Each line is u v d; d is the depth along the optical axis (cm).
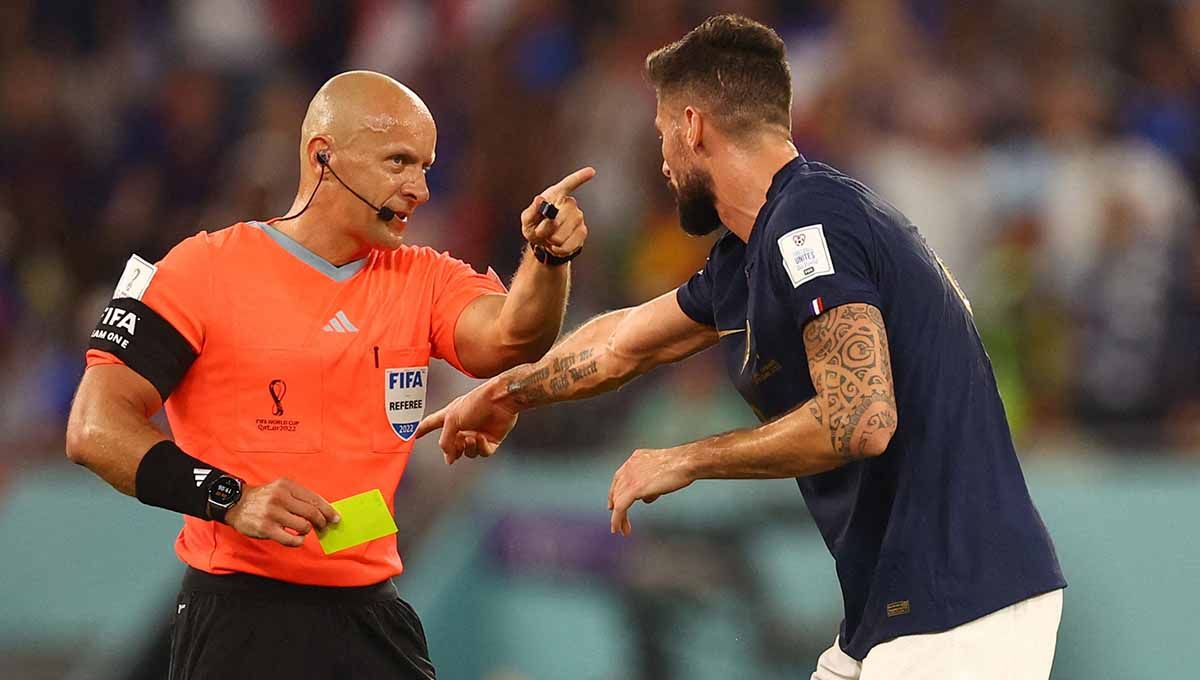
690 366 2700
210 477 1282
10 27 3969
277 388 1373
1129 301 3038
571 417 2683
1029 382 2939
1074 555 2422
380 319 1420
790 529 2375
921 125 3447
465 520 2500
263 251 1404
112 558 2603
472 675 2425
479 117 3722
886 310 1328
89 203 3753
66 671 2555
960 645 1309
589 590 2428
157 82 3878
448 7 3897
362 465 1399
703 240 3216
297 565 1376
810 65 3572
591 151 3516
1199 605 2386
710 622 2381
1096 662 2384
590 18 3841
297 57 3978
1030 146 3462
